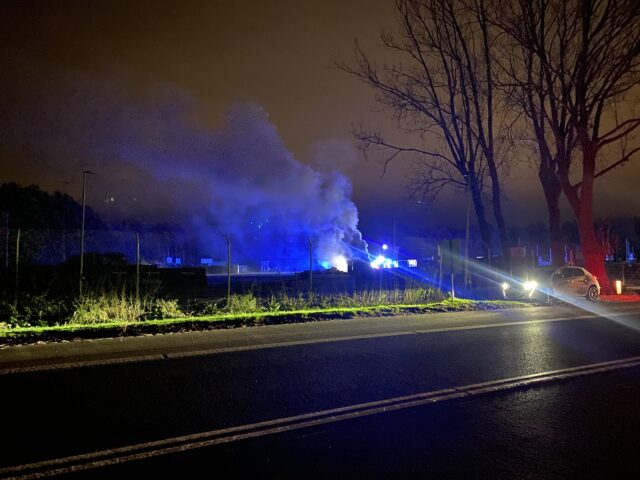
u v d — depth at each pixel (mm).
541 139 27781
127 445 5246
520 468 4809
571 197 27297
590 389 7641
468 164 27828
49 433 5570
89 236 30406
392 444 5367
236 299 17594
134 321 14117
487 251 28734
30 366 8695
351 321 14961
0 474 4574
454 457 5047
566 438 5598
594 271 26969
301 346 10750
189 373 8273
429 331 13070
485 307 19375
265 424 5914
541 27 23859
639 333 13273
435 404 6770
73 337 11656
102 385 7496
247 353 9953
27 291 17188
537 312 18203
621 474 4707
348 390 7371
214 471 4672
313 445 5312
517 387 7676
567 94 24531
